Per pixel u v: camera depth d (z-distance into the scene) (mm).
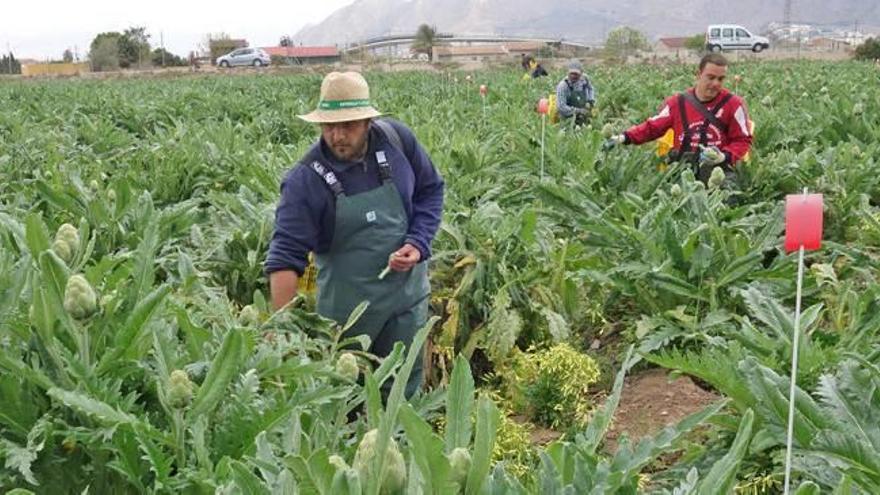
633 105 16672
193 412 2729
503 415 4078
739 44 58844
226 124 11289
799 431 2980
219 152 9297
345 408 3135
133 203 5637
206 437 2795
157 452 2537
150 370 2949
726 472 2150
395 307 4480
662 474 3457
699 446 3525
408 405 1889
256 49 63938
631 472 2359
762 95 17859
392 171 4344
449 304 5211
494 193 7391
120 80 43312
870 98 14250
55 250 3188
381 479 1879
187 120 16125
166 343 2955
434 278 5477
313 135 14023
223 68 60000
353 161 4285
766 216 6176
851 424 2990
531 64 26250
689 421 2578
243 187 6539
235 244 5613
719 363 3523
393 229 4348
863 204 6590
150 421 2893
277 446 2762
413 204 4555
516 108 14516
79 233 3430
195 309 4066
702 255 5035
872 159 8406
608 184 7906
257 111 18219
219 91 27047
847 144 8289
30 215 3299
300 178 4266
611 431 4367
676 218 5973
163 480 2549
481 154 8805
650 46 84438
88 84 34969
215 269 5434
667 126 7684
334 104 4047
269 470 2318
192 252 5598
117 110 18141
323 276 4484
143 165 9477
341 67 56125
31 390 2824
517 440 3977
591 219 5992
